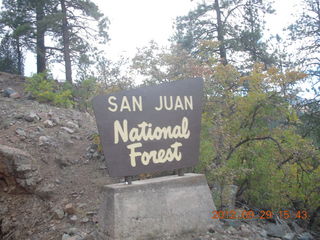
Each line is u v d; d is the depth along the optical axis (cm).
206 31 2105
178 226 604
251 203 895
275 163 874
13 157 778
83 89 1394
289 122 920
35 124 1048
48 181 793
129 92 619
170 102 654
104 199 598
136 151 608
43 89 1400
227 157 834
